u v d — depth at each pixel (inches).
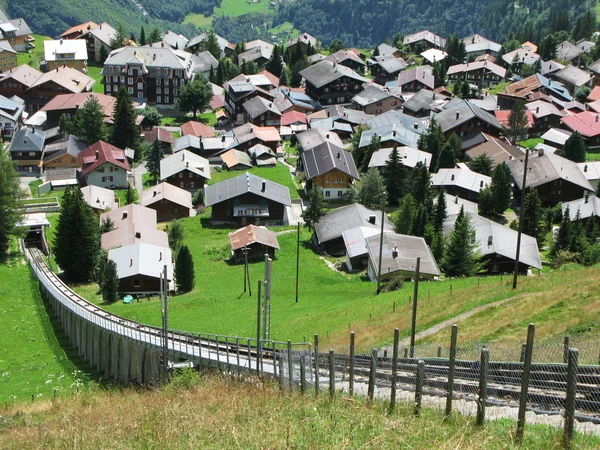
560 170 5319.9
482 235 4033.0
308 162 5703.7
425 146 6215.6
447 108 6983.3
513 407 1208.2
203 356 2341.3
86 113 6678.2
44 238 4879.4
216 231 4982.8
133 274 3885.3
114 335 2910.9
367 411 1235.2
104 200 5438.0
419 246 3833.7
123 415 1533.0
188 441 1206.9
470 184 5300.2
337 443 1096.2
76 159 6259.8
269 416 1286.9
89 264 4247.0
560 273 2802.7
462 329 2257.6
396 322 2509.8
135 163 6574.8
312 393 1486.2
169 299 3718.0
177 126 7568.9
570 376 992.2
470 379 1371.8
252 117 7293.3
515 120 6737.2
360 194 5255.9
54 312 3759.8
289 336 2709.2
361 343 2319.1
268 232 4586.6
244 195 5083.7
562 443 1005.2
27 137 6412.4
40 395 2630.4
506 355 1605.6
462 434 1066.1
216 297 3654.0
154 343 2600.9
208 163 6294.3
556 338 1897.1
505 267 3865.7
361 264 4114.2
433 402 1288.1
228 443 1167.0
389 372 1558.8
